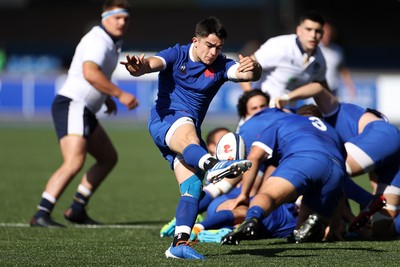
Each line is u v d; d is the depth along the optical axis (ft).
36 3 385.29
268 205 75.41
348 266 66.74
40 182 146.00
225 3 380.37
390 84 260.83
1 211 112.37
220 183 90.22
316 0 373.20
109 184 146.51
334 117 95.04
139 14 385.91
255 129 89.20
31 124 268.82
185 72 73.15
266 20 335.06
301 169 79.00
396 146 89.30
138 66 69.41
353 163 88.33
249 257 71.46
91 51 100.68
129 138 233.14
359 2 378.73
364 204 92.79
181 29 385.70
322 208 81.61
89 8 385.91
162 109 73.82
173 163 73.87
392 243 83.30
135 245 81.51
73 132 101.30
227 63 74.13
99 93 102.83
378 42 379.76
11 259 69.56
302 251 76.18
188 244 71.10
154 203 124.06
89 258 70.38
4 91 273.75
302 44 105.50
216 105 266.57
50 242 83.30
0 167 168.66
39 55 383.65
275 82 107.45
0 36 384.27
